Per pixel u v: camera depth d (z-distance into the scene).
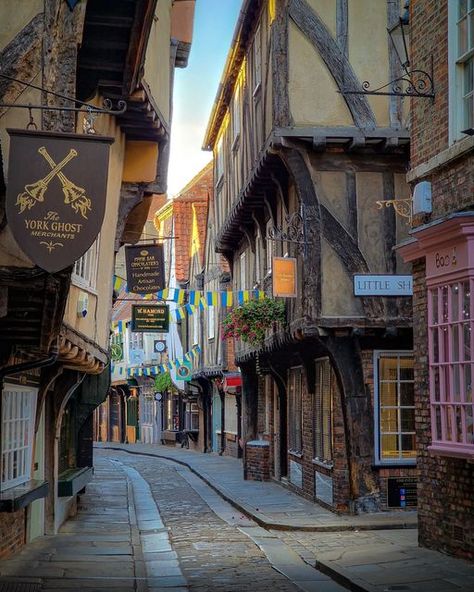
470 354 9.18
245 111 18.64
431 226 9.78
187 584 9.92
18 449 11.59
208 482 22.56
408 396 15.14
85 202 6.85
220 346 28.94
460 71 10.06
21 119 7.97
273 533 13.95
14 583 9.65
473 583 8.88
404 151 15.08
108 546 12.54
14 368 10.03
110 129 12.57
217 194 23.92
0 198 7.44
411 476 15.01
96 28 9.98
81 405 16.98
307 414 17.67
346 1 15.13
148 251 17.12
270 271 18.38
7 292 7.83
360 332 14.83
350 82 14.94
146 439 44.50
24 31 8.04
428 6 10.77
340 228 15.01
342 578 9.73
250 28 17.92
